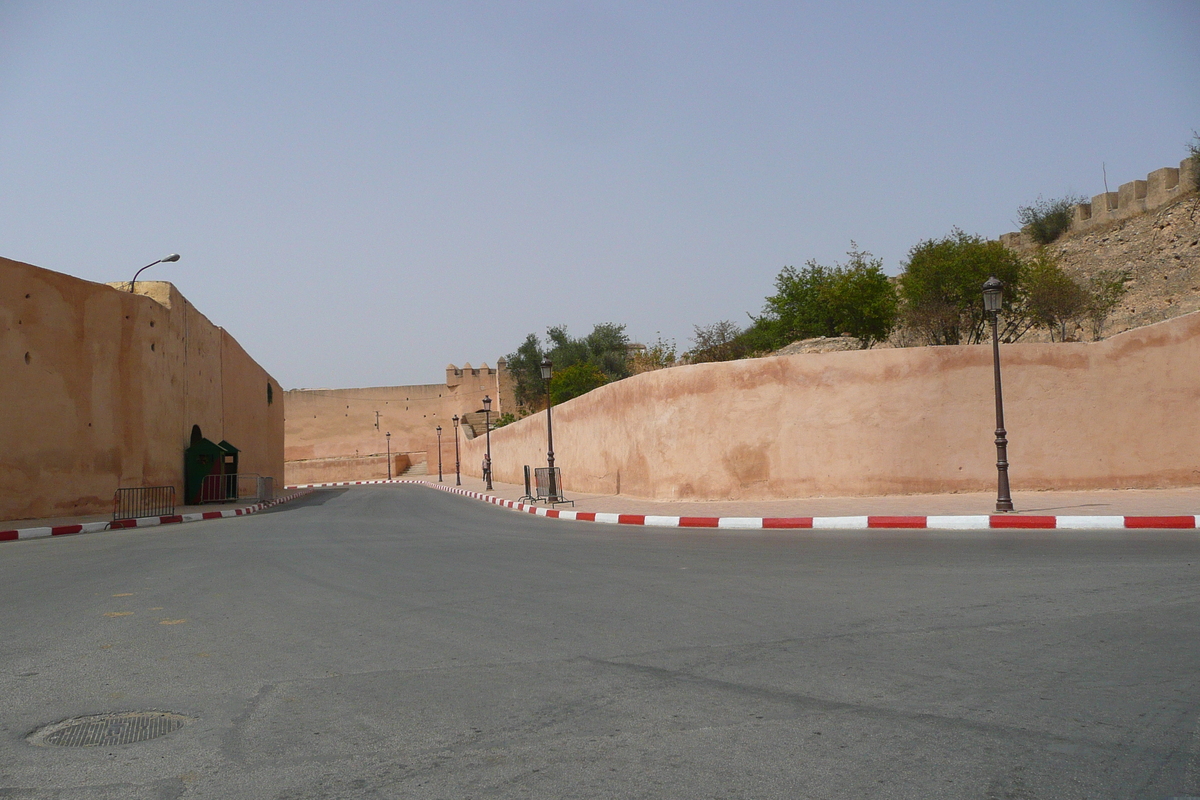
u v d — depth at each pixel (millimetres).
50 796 3301
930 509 15492
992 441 18438
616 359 70312
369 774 3479
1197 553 9320
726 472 19906
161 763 3656
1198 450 18031
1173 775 3293
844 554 10531
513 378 79812
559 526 17359
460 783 3355
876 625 6133
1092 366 18281
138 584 9297
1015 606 6664
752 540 12914
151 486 23844
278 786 3371
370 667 5285
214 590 8727
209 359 33531
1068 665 4895
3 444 20047
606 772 3436
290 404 82375
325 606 7586
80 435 22281
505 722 4117
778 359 19625
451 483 55281
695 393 20484
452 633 6262
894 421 18734
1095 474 18094
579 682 4816
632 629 6242
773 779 3322
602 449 25812
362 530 17125
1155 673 4676
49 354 21391
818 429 19203
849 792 3184
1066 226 47562
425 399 83438
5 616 7320
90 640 6242
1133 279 38562
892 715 4082
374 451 82375
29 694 4785
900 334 36250
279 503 35156
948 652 5277
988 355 18516
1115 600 6758
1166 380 18156
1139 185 43469
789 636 5852
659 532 15055
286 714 4324
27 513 20609
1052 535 12000
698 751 3656
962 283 31375
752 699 4398
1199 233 37531
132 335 24484
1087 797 3111
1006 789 3189
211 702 4574
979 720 3977
